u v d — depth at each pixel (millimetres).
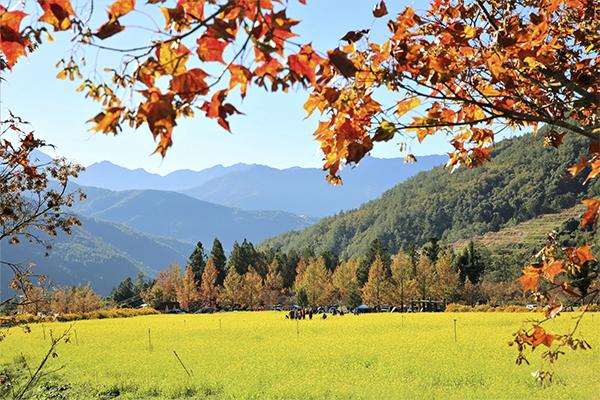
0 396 11602
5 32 1620
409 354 19125
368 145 2318
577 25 3152
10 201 7078
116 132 1520
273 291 99250
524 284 3016
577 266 2826
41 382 14406
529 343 3094
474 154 3234
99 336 32375
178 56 1610
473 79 3117
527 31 2621
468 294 78875
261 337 29625
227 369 16641
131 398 12914
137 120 1529
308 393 12461
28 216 7324
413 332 29875
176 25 1691
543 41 3021
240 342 26359
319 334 30422
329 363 17766
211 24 1574
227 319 54156
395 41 2516
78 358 20250
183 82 1636
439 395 11883
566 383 12719
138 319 57625
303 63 1771
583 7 3068
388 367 16328
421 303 78688
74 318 58375
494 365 15656
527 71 3141
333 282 106438
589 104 3119
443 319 43781
